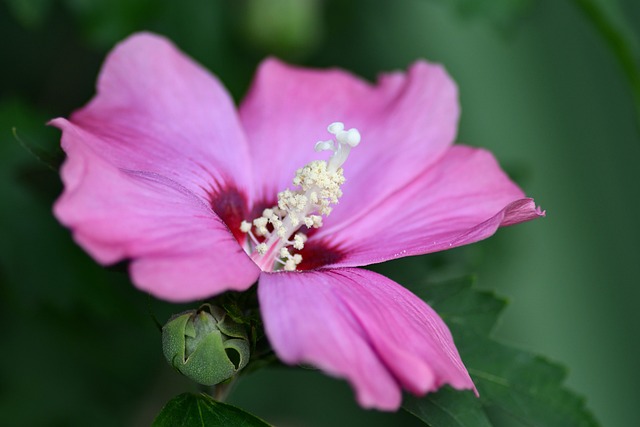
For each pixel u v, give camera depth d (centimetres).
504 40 47
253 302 40
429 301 42
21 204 46
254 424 39
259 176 43
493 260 49
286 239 41
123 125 41
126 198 37
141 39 42
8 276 46
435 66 43
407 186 42
